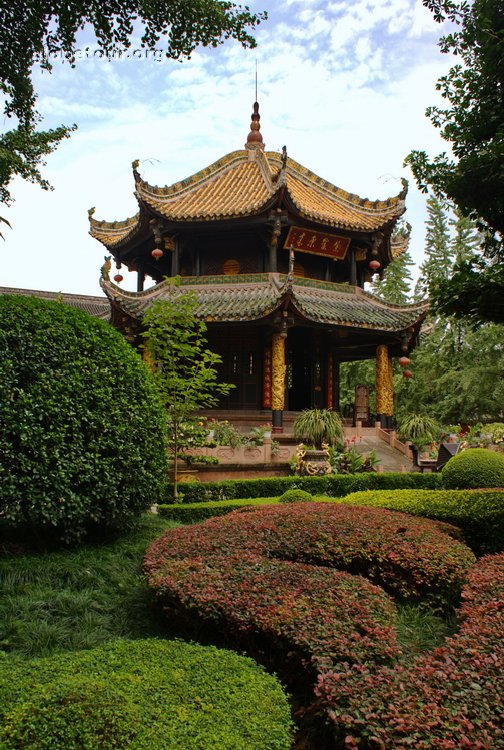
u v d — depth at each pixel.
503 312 8.31
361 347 28.36
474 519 9.68
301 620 5.11
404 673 4.19
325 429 20.00
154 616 6.64
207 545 7.29
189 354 13.12
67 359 8.16
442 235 46.72
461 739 3.39
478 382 37.28
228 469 16.59
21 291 36.16
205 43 9.70
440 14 8.85
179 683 4.26
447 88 9.17
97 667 4.51
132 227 26.95
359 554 7.31
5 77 10.46
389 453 22.62
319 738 4.61
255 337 24.81
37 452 7.48
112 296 21.64
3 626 6.02
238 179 27.06
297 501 11.76
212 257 25.36
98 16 9.20
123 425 8.50
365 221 25.53
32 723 3.44
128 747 3.36
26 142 16.94
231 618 5.36
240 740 3.59
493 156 8.36
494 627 4.90
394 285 48.50
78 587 7.17
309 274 26.06
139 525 9.60
